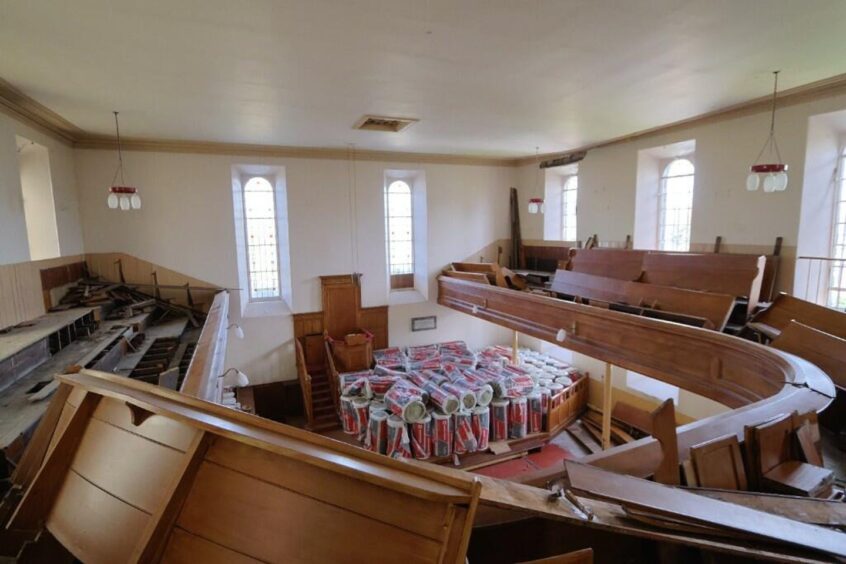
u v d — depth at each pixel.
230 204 8.46
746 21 3.26
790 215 5.38
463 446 7.27
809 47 3.76
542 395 7.89
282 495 1.30
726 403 3.91
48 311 5.55
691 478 1.97
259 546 1.26
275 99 5.21
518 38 3.52
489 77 4.48
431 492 1.17
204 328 5.07
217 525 1.33
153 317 7.19
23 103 5.01
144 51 3.69
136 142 7.67
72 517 1.66
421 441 7.05
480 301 8.64
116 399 1.81
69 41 3.47
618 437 7.72
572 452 7.73
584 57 3.95
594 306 6.01
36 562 1.74
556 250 9.97
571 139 7.96
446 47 3.69
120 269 7.77
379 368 8.55
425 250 10.42
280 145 8.49
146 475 1.52
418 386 7.75
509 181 11.06
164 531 1.35
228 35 3.41
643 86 4.84
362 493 1.25
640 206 7.70
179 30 3.30
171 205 8.03
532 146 8.72
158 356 5.12
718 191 6.20
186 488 1.39
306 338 9.42
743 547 1.52
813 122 5.12
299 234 9.15
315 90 4.86
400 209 10.59
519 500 1.37
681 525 1.50
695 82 4.71
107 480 1.63
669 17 3.19
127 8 2.95
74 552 1.56
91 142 7.34
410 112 5.92
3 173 4.60
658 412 2.00
